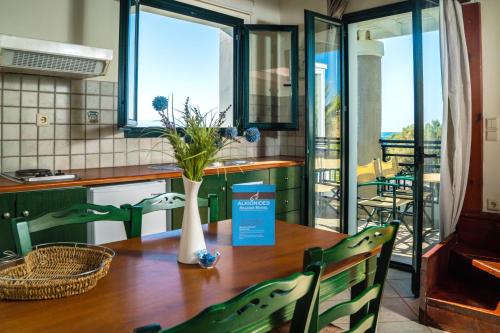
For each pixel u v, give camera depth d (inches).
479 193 146.2
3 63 106.7
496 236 136.9
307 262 47.6
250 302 35.4
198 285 51.6
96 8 137.6
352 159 179.9
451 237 136.0
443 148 135.0
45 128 128.0
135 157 149.9
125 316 42.3
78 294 47.8
